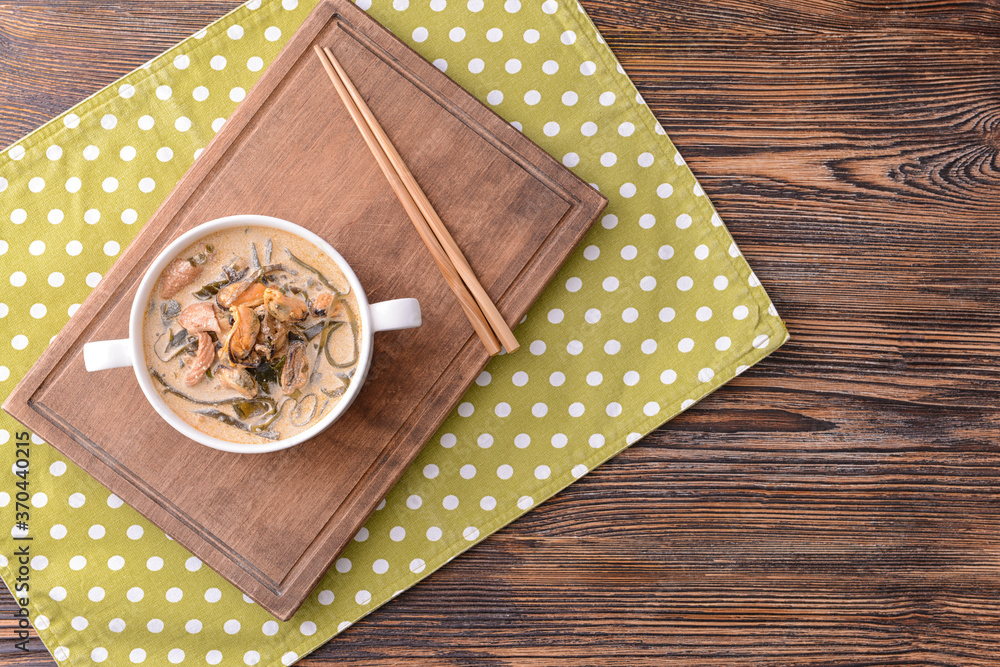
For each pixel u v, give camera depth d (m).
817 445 0.84
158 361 0.74
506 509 0.82
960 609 0.84
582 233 0.79
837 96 0.83
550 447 0.82
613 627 0.84
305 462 0.79
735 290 0.81
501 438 0.82
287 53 0.79
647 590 0.84
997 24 0.83
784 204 0.83
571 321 0.82
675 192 0.81
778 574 0.84
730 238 0.81
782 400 0.84
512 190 0.79
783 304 0.83
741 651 0.84
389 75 0.79
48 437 0.78
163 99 0.81
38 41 0.82
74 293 0.81
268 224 0.73
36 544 0.81
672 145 0.81
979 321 0.84
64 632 0.81
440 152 0.79
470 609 0.84
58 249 0.81
